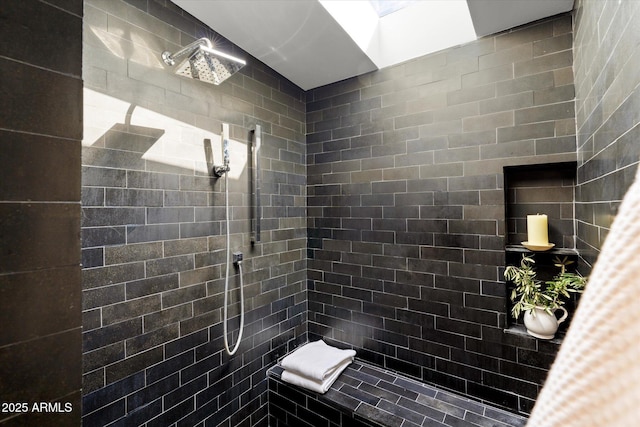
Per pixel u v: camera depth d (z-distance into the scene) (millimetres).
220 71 1269
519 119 1388
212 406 1433
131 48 1142
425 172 1632
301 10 1316
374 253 1803
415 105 1661
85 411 1008
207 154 1426
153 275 1207
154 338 1209
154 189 1214
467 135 1514
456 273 1545
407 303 1688
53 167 451
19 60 420
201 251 1393
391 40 1707
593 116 997
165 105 1254
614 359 164
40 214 437
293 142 1976
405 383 1627
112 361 1079
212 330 1438
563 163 1310
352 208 1887
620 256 188
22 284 420
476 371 1483
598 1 910
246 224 1636
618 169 761
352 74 1854
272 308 1803
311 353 1776
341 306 1929
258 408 1683
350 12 1490
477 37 1486
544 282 1431
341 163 1928
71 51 475
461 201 1530
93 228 1034
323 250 2008
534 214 1470
